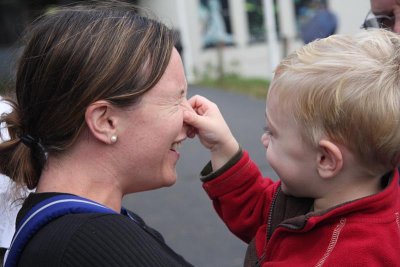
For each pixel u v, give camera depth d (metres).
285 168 1.42
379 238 1.31
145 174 1.32
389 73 1.30
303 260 1.36
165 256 1.19
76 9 1.30
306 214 1.40
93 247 1.10
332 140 1.32
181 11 13.82
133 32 1.24
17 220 1.25
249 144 6.33
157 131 1.28
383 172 1.38
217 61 14.88
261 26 15.41
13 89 1.39
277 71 1.44
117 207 1.32
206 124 1.58
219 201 1.68
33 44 1.24
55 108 1.21
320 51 1.38
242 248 3.80
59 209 1.17
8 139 1.43
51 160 1.28
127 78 1.21
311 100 1.32
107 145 1.26
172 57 1.30
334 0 14.09
